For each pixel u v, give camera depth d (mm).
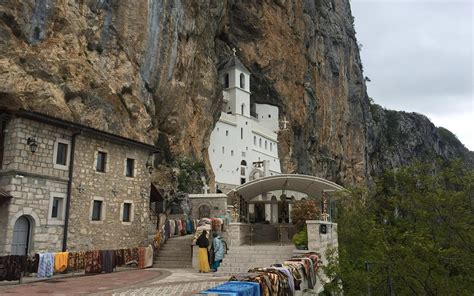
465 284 11367
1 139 15984
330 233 17203
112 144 20078
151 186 24391
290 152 60875
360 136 80938
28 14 21062
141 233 21297
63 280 13812
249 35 56562
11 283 12930
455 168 13758
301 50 61719
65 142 17578
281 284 8273
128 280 13773
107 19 26750
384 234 13172
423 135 122625
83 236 17844
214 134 48875
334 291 12625
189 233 23609
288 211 25766
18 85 19641
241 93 55031
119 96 26578
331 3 79500
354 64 85625
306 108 62625
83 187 18141
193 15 35812
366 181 80938
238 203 23859
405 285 12320
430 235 12523
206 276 14977
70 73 22750
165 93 31844
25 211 15461
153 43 29969
